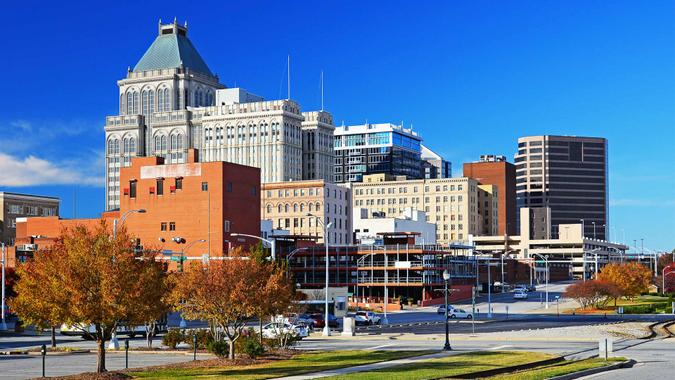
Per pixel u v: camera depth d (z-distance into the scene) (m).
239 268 58.06
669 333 90.56
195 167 163.88
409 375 43.62
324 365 50.66
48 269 46.12
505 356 57.00
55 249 47.72
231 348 56.41
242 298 56.12
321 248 191.12
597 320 119.44
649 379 45.03
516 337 83.50
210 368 50.25
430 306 172.62
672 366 53.38
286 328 83.56
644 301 182.00
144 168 168.12
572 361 55.81
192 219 163.00
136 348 68.88
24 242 184.88
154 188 166.62
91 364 55.31
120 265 46.44
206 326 104.06
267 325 81.62
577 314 141.12
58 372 49.91
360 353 60.25
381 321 119.81
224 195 161.62
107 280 45.50
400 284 181.50
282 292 62.75
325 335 87.06
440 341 78.12
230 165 163.62
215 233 160.88
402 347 69.62
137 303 46.50
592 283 149.88
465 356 57.03
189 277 59.22
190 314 59.16
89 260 46.12
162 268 50.78
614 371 50.34
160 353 64.81
